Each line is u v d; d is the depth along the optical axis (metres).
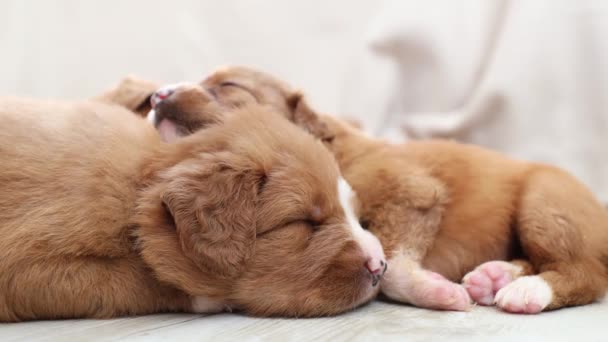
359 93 0.89
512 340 0.43
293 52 0.91
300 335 0.44
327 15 0.91
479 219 0.56
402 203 0.55
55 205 0.46
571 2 0.83
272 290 0.46
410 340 0.43
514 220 0.56
